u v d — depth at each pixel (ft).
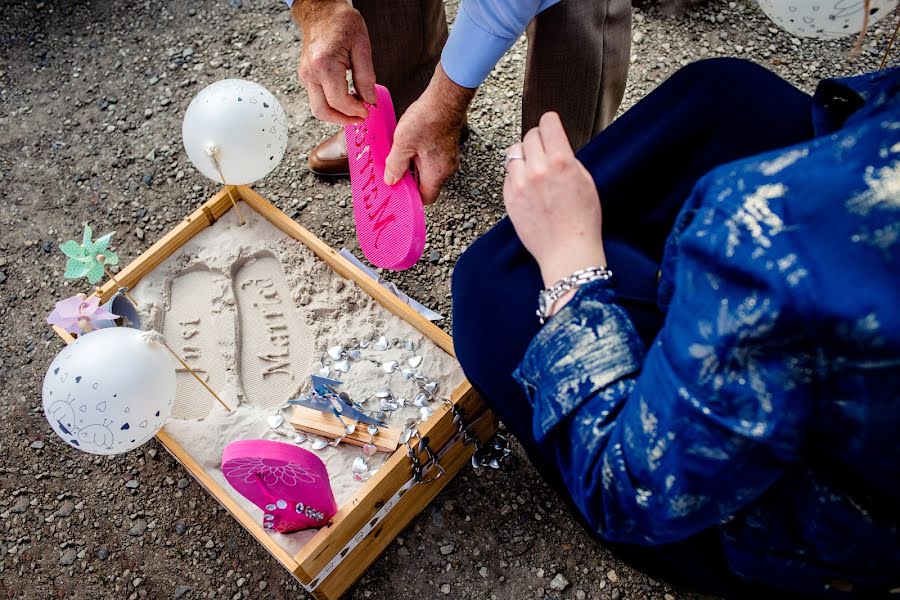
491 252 3.75
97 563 5.51
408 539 5.43
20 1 8.52
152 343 4.50
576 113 5.48
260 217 6.18
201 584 5.39
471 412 5.06
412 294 6.44
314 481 4.08
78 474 5.84
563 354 2.69
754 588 2.94
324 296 5.82
